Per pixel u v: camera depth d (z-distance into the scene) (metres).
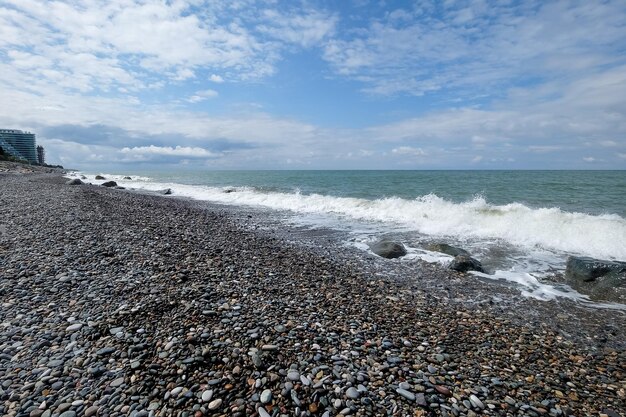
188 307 5.79
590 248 11.63
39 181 32.69
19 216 12.54
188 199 28.44
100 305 5.71
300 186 38.69
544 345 5.77
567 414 3.98
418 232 14.76
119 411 3.47
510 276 9.44
